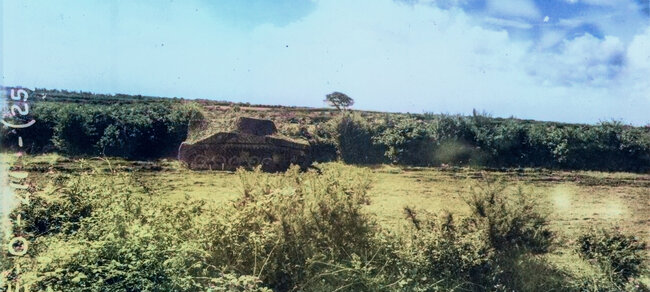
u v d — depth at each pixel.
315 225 4.39
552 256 4.70
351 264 4.19
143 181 5.56
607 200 6.26
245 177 4.91
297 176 4.79
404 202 5.41
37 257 3.60
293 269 4.22
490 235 4.57
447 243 4.43
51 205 4.55
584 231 4.93
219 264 3.97
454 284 4.25
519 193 5.00
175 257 3.49
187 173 6.68
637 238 4.89
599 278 4.50
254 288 3.70
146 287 3.26
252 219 4.25
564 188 6.63
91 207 4.60
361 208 4.63
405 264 4.29
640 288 4.58
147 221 4.14
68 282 3.27
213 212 4.34
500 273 4.43
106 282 3.33
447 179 6.63
